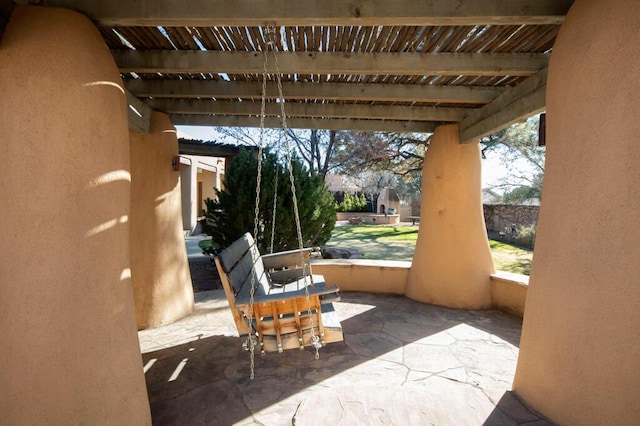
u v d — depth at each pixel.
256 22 2.15
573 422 1.88
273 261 3.89
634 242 1.66
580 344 1.87
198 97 3.71
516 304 4.16
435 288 4.62
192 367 2.94
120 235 1.99
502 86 3.65
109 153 1.95
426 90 3.61
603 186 1.81
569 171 2.03
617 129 1.77
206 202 6.41
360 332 3.69
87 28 1.97
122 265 1.99
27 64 1.70
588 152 1.91
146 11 2.07
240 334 2.63
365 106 4.16
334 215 7.05
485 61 2.90
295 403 2.39
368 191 25.83
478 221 4.60
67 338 1.67
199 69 2.87
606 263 1.77
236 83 3.52
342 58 2.88
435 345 3.35
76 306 1.72
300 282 3.77
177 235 4.24
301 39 2.71
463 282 4.48
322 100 4.05
